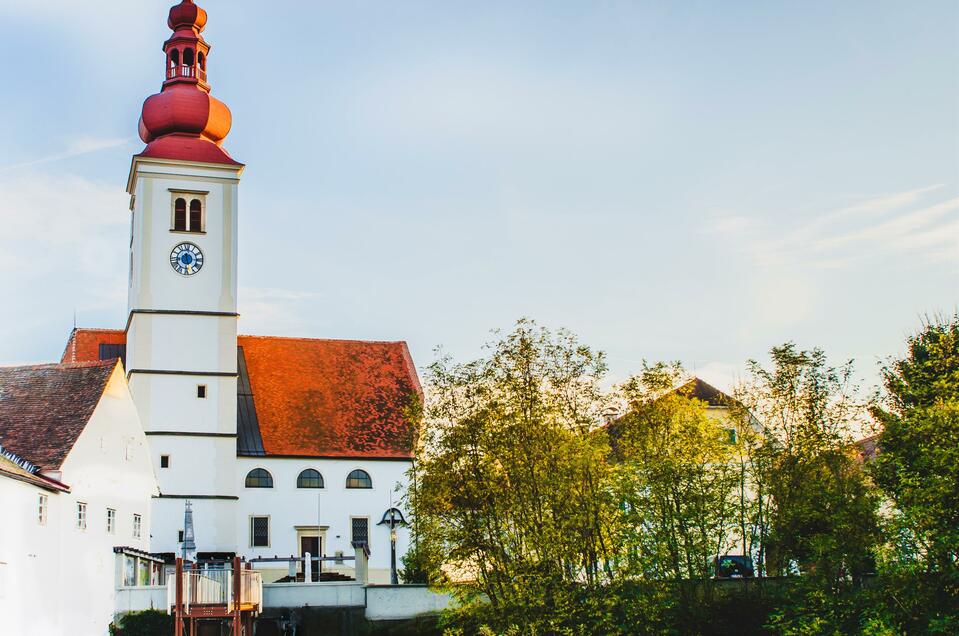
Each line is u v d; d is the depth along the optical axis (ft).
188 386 275.18
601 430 186.91
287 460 285.43
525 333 192.13
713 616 179.93
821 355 192.34
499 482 185.26
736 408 193.98
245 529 279.90
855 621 160.66
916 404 173.88
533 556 178.50
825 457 186.60
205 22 296.92
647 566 176.55
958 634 144.66
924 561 152.46
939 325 202.59
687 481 182.39
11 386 220.02
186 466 271.69
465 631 189.26
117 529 220.64
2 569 177.58
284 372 306.35
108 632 204.44
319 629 209.87
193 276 279.69
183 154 282.56
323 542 283.79
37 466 199.41
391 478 290.97
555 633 178.50
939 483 152.35
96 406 214.07
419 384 313.12
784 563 186.39
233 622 179.22
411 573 243.81
